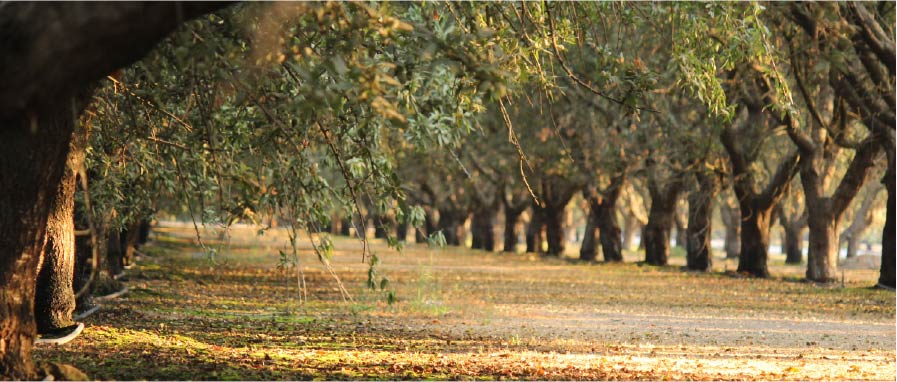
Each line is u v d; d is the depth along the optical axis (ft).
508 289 151.74
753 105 173.68
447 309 111.34
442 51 42.91
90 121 60.64
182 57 39.93
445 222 361.30
